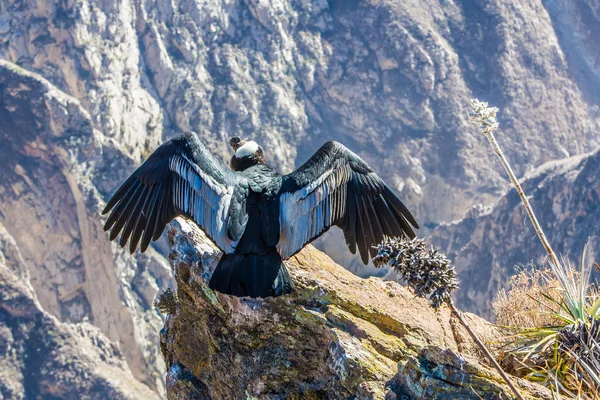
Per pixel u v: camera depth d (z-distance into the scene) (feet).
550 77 632.38
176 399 29.73
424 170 550.77
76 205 433.07
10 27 484.33
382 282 29.89
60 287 426.51
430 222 536.83
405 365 23.18
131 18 509.76
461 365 22.29
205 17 542.98
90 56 483.51
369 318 27.45
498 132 590.14
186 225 29.84
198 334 29.73
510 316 30.48
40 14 483.51
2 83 437.99
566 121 617.21
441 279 18.49
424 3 618.85
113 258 417.08
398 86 578.25
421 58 589.73
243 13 564.30
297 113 549.95
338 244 374.84
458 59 610.24
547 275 30.96
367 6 604.49
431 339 27.22
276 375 27.35
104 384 371.15
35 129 434.71
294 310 27.45
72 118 441.27
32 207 430.20
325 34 588.91
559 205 376.48
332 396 25.45
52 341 382.22
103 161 446.60
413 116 569.64
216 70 538.47
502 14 637.30
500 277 369.30
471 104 28.45
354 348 25.58
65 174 435.94
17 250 413.80
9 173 432.66
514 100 609.83
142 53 515.09
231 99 529.04
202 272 28.60
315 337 27.09
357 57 584.81
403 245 18.37
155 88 514.68
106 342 395.96
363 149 559.79
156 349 410.11
